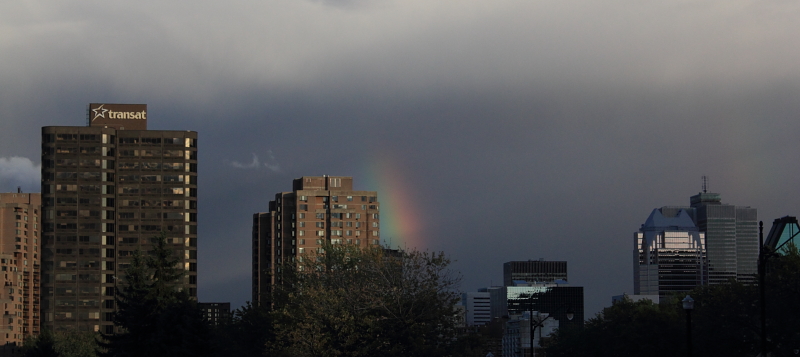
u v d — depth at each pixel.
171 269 139.50
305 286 137.88
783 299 117.25
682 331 136.25
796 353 114.12
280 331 126.88
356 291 113.81
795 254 126.88
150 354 128.62
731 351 124.88
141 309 133.88
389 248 117.81
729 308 121.19
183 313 131.00
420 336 106.88
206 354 130.25
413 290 111.00
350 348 109.44
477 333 112.88
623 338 150.25
